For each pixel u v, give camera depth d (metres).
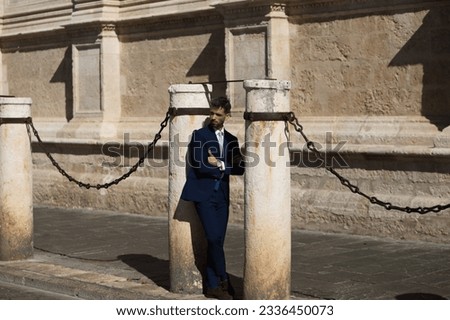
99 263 10.66
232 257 10.71
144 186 15.06
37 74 18.45
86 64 16.56
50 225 14.10
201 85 8.70
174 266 8.75
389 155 11.52
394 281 8.98
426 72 11.55
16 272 10.10
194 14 14.64
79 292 9.11
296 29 13.13
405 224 11.35
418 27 11.60
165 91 15.45
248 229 7.84
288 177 7.86
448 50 11.30
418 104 11.67
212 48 14.48
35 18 18.41
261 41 13.16
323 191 12.48
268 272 7.79
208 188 8.38
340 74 12.59
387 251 10.64
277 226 7.77
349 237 11.79
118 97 16.34
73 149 16.59
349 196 12.09
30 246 11.00
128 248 11.69
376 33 12.10
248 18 13.32
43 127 17.81
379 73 12.10
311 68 12.95
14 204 10.85
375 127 12.04
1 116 10.84
